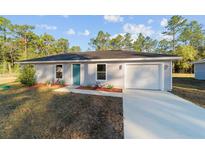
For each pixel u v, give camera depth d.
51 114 5.89
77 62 14.06
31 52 48.34
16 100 8.16
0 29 44.88
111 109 6.55
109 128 4.62
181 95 9.83
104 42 61.25
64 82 14.70
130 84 12.60
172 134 4.23
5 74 31.16
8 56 44.59
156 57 11.39
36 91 10.91
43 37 53.78
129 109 6.58
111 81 13.07
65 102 7.69
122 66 12.71
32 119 5.38
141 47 61.06
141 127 4.69
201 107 6.95
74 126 4.77
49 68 15.23
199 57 40.31
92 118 5.46
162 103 7.64
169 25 45.00
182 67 39.03
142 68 12.29
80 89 11.86
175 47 44.72
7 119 5.39
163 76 11.82
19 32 47.97
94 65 13.62
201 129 4.54
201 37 43.19
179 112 6.20
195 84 16.30
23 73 14.00
